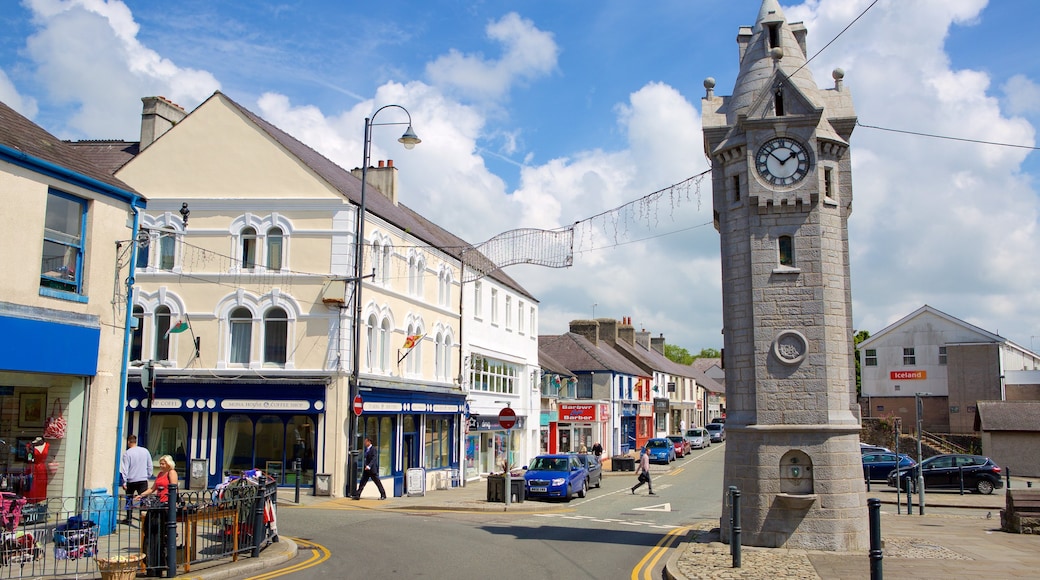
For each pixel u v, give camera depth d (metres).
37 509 13.41
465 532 17.77
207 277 26.59
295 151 27.06
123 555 11.94
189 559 12.29
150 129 30.17
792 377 15.64
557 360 56.88
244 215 26.70
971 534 17.98
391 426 29.12
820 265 15.84
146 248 26.89
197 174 27.17
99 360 15.24
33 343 13.72
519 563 13.90
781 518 15.33
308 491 25.44
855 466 15.50
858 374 61.06
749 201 16.19
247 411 25.67
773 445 15.55
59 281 14.62
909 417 56.94
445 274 34.41
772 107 16.16
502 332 40.94
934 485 31.98
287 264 26.42
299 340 26.02
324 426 25.50
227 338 26.34
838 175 16.80
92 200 15.33
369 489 26.22
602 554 15.14
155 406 25.84
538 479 26.52
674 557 14.20
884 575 12.60
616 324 70.62
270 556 13.55
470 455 36.78
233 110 27.39
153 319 26.66
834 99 17.20
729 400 16.47
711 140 17.41
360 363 26.50
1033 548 15.65
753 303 16.00
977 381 55.16
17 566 11.92
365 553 14.70
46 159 14.16
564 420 51.03
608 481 37.25
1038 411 44.09
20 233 13.72
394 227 29.45
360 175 35.94
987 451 44.09
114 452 15.54
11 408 15.31
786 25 17.22
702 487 33.50
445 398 32.81
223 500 13.25
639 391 65.56
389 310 28.77
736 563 13.13
